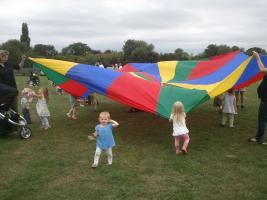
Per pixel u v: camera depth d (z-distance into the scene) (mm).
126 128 8555
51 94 16094
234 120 9539
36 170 5586
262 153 6484
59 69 8469
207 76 9180
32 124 9039
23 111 8984
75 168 5676
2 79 7496
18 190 4785
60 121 9406
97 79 7984
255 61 8836
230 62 9523
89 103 12180
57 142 7293
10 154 6461
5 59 7551
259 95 7016
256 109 11344
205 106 11914
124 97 7418
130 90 7492
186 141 6359
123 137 7715
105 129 5672
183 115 6430
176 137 6410
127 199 4492
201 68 9789
